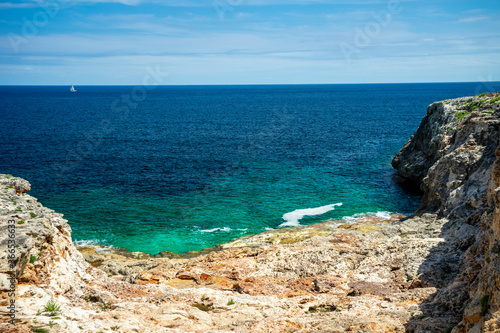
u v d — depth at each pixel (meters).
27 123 126.06
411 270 25.95
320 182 61.00
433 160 52.91
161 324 18.97
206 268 30.56
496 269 14.05
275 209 49.25
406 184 59.91
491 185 21.27
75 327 15.97
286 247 33.78
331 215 47.09
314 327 17.97
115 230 42.84
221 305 22.50
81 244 39.28
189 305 22.23
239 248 35.69
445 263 25.66
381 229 36.78
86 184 59.22
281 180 62.12
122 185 59.03
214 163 73.75
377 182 61.09
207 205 50.56
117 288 24.45
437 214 38.44
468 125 44.50
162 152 83.75
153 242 40.09
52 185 58.19
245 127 124.56
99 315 18.59
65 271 21.83
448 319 17.28
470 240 27.66
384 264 27.91
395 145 92.81
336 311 21.02
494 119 42.16
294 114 164.50
